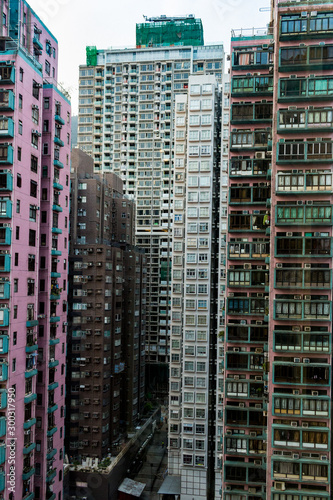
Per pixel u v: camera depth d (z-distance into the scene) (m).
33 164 38.59
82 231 60.34
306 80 30.06
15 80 35.78
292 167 30.58
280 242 29.77
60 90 44.91
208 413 46.88
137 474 55.88
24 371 36.75
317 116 29.97
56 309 43.41
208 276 47.47
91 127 91.19
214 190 49.16
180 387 49.25
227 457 35.12
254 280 35.66
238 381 35.59
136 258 67.31
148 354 80.56
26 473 36.16
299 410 29.00
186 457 46.34
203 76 48.22
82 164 63.31
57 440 43.22
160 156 88.06
